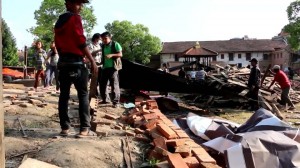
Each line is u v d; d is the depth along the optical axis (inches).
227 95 548.1
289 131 272.2
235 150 214.2
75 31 208.5
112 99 380.8
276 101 631.2
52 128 251.3
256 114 316.8
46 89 527.2
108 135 233.9
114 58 379.2
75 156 179.5
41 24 2415.1
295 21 2230.6
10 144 198.4
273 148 219.6
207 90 543.5
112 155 192.9
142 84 542.0
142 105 354.9
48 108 332.8
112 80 379.9
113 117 297.1
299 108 627.2
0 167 105.0
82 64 216.2
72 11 213.5
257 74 584.4
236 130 311.6
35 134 226.8
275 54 3147.1
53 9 2413.9
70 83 218.5
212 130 289.3
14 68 1059.3
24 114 293.9
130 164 185.8
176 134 220.1
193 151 195.8
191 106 579.8
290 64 2903.5
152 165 184.2
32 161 163.3
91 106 322.7
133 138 228.1
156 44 3107.8
